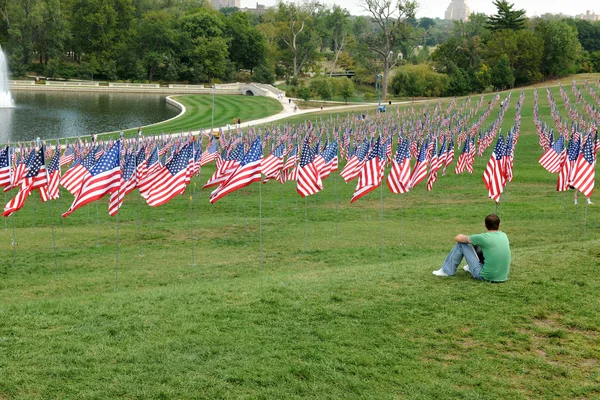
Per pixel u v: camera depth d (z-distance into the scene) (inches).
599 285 574.6
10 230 1212.5
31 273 876.6
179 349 465.1
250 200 1573.6
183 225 1238.9
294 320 518.9
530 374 423.8
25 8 5925.2
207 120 4020.7
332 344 469.7
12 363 438.3
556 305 531.5
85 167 1211.9
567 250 709.3
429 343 470.6
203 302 573.9
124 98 5418.3
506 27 6063.0
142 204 1525.6
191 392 401.7
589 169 975.6
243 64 6796.3
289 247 1021.2
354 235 1110.4
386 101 5088.6
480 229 1121.4
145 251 1015.0
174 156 1010.1
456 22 7524.6
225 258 953.5
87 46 6264.8
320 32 6840.6
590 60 6023.6
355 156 1314.0
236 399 392.5
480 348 461.7
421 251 971.3
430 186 1379.2
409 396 397.4
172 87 5989.2
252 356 452.8
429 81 5310.0
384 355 450.3
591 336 477.7
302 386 407.2
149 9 7106.3
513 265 647.8
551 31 5398.6
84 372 426.9
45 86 5629.9
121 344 475.5
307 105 4879.4
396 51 7071.9
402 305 544.7
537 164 2038.6
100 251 1014.4
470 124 3105.3
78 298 623.8
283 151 1866.4
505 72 5073.8
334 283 621.6
